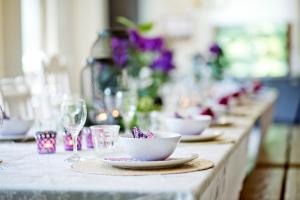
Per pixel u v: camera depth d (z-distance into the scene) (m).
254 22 10.29
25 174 1.45
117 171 1.46
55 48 7.79
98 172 1.45
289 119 8.62
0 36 5.54
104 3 9.53
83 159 1.70
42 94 3.34
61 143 2.10
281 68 10.25
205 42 10.45
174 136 1.58
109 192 1.26
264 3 10.23
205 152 1.80
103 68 3.05
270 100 4.92
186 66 10.43
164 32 10.53
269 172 3.94
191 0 10.46
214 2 10.40
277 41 10.23
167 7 10.51
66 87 4.64
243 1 10.31
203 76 5.99
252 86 5.57
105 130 1.70
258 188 3.38
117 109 2.69
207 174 1.41
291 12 10.14
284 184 3.50
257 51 10.31
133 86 3.65
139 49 3.66
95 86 3.03
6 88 3.28
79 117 1.70
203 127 2.16
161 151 1.54
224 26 10.40
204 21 10.45
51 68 4.46
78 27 8.81
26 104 3.38
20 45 5.66
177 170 1.46
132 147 1.55
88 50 8.84
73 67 8.69
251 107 3.96
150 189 1.24
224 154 1.75
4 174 1.45
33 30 7.21
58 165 1.59
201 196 1.32
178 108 3.61
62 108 1.71
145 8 10.38
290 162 4.46
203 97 4.45
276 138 6.43
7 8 5.61
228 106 3.42
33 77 4.46
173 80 5.56
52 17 7.72
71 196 1.28
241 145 2.61
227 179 1.96
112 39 3.26
